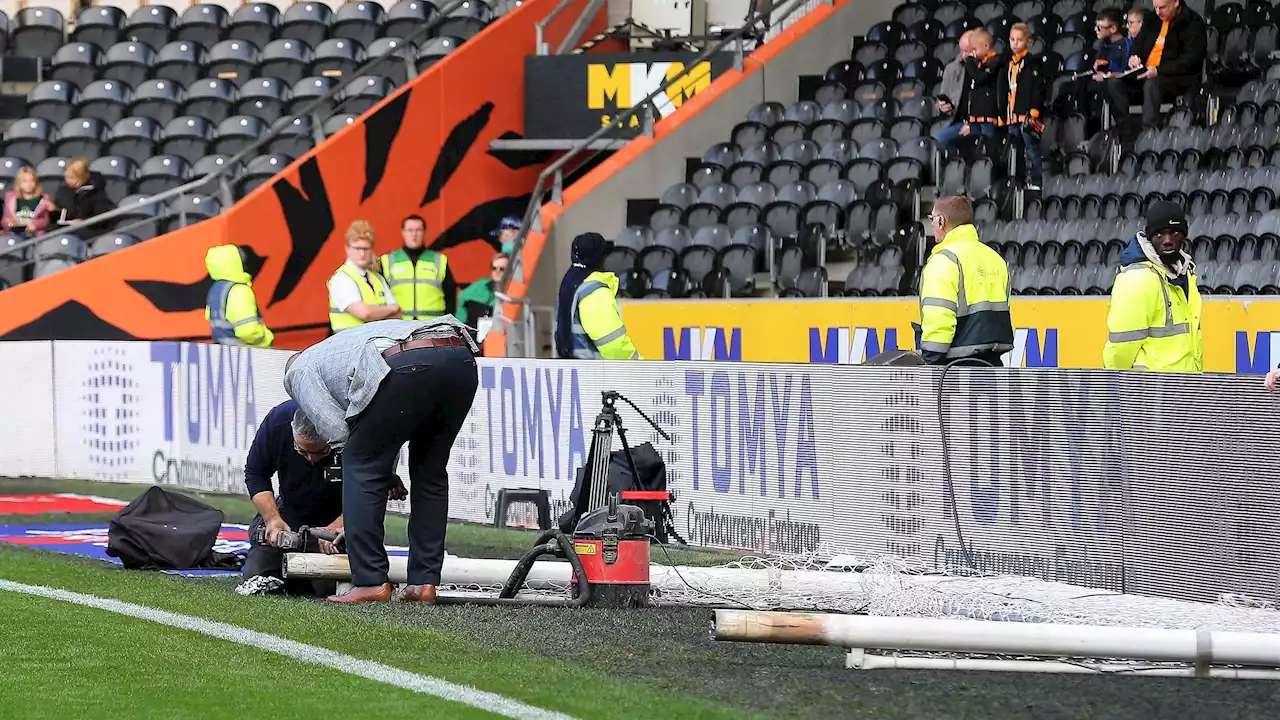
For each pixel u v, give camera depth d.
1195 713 12.47
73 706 12.77
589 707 12.55
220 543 23.50
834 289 35.72
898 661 14.11
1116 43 36.31
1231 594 17.23
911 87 41.09
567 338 25.67
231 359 30.83
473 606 17.41
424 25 45.31
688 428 23.86
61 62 51.81
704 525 23.70
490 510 26.83
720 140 41.59
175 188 44.75
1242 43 37.16
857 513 21.39
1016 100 35.69
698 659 14.55
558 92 43.94
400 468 28.09
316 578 18.08
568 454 25.34
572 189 39.97
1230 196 32.38
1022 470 19.34
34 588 18.53
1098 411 18.56
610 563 17.47
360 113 45.66
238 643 15.24
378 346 16.94
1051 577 19.09
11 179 47.34
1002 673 13.95
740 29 42.22
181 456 32.53
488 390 26.83
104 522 26.81
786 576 18.25
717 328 33.28
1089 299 29.02
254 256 39.50
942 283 21.42
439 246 42.94
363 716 12.37
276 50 50.22
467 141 43.28
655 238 37.47
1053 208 34.16
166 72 50.78
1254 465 16.98
